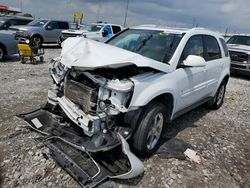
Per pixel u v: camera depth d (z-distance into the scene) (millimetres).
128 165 3123
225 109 6562
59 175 3094
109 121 3135
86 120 3074
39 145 3656
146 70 3604
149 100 3328
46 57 12523
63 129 3627
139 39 4559
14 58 11430
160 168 3475
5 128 4086
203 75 4902
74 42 3896
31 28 15945
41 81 7363
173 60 3982
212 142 4484
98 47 3504
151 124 3477
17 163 3240
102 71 3303
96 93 3146
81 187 2932
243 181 3463
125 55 3312
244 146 4504
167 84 3697
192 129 4953
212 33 5586
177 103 4152
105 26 16078
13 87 6488
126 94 3119
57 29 17250
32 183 2932
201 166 3660
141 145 3428
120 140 3070
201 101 5367
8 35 10312
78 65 3180
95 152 2992
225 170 3658
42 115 4070
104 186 2930
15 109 4918
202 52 5000
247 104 7254
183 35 4398
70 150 3301
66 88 3582
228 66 6293
